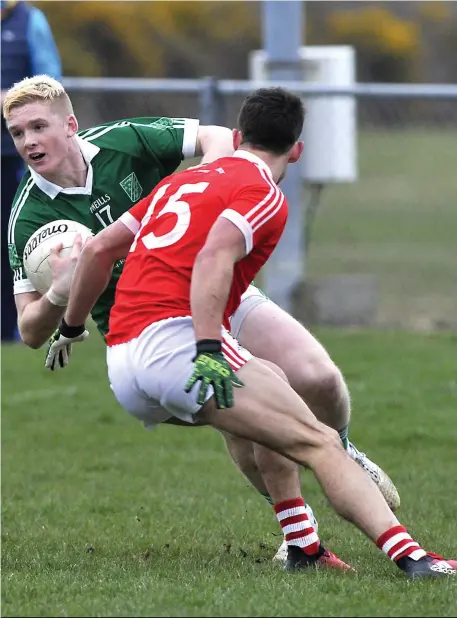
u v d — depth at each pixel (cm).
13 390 3388
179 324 1481
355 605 1352
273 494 1698
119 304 1538
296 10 4162
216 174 1554
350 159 4266
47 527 2078
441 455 2677
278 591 1423
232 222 1464
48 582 1552
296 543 1680
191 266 1504
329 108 4231
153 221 1554
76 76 8638
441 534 1947
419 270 5094
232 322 1786
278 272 4166
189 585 1488
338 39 10219
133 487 2445
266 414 1460
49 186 1800
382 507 1478
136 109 6700
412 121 6050
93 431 2994
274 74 4181
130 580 1537
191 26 9200
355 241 5709
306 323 4250
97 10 8762
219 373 1418
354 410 3062
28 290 1806
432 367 3538
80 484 2483
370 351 3756
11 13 3409
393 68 10212
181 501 2298
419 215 6388
